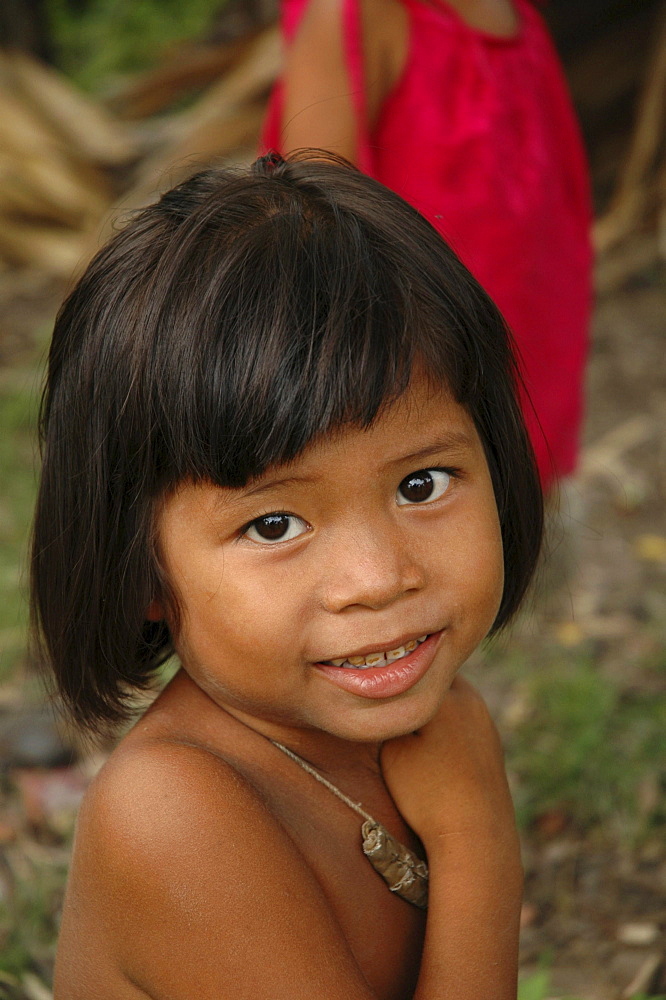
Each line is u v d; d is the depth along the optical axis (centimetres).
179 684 147
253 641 128
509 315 252
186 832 130
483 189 242
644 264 629
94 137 662
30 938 258
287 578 126
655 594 398
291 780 145
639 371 549
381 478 125
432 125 239
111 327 130
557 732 325
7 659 350
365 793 152
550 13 628
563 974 256
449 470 131
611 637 374
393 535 126
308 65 232
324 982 130
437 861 152
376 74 236
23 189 655
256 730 144
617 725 328
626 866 286
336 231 127
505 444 143
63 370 139
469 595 131
